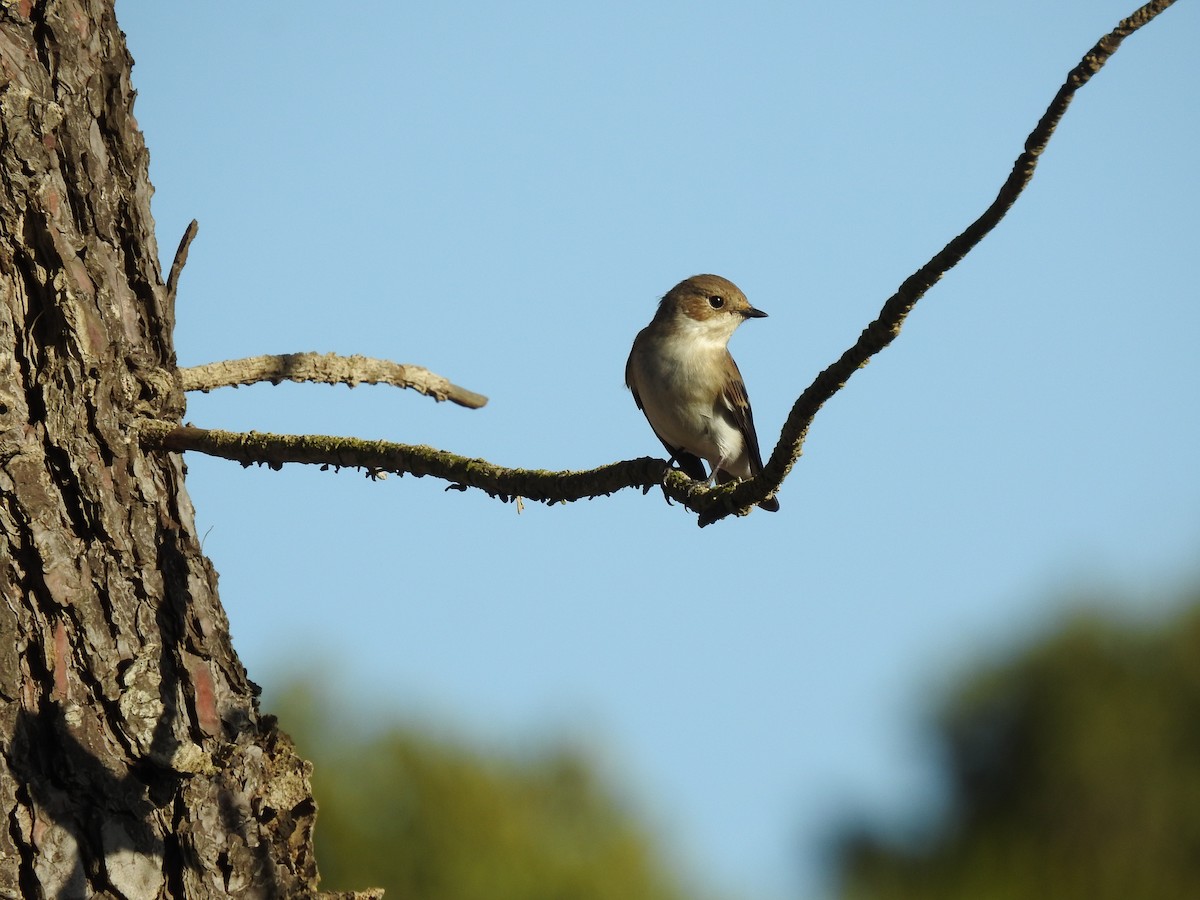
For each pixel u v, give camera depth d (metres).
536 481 8.16
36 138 8.34
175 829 7.55
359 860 14.29
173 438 8.33
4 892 6.96
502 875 14.46
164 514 8.34
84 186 8.55
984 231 5.66
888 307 6.11
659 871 15.46
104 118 8.86
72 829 7.20
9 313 8.06
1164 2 5.04
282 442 8.43
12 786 7.14
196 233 9.27
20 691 7.36
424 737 15.06
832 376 6.46
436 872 14.36
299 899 7.90
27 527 7.64
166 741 7.55
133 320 8.69
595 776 15.80
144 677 7.65
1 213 8.18
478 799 14.70
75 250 8.38
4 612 7.42
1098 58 5.11
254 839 7.81
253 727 8.23
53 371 8.05
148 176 9.22
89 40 8.85
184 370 9.99
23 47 8.53
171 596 8.11
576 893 14.73
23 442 7.81
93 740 7.41
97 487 7.96
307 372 10.44
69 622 7.59
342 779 14.61
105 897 7.17
